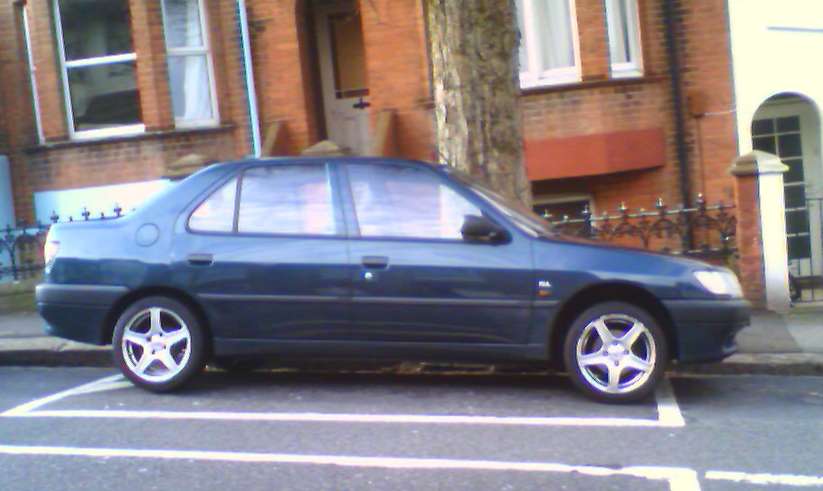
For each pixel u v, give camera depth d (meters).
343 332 6.96
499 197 7.39
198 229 7.14
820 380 7.88
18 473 5.46
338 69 14.45
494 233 6.86
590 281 6.75
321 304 6.93
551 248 6.84
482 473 5.41
